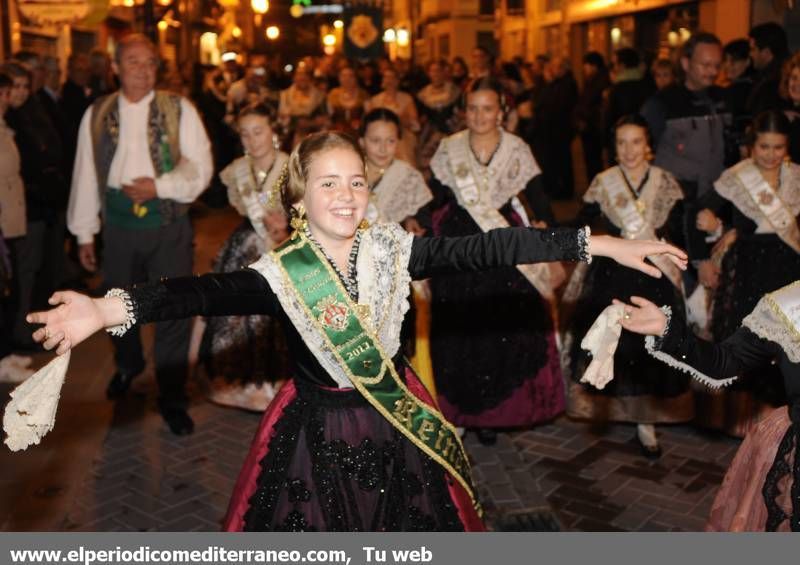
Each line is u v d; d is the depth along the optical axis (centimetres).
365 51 2558
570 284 520
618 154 492
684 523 407
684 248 512
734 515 287
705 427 509
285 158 521
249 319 528
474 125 496
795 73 534
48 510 422
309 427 266
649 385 481
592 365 249
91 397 580
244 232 530
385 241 262
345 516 261
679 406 484
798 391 262
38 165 661
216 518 414
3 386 596
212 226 1236
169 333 516
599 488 446
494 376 493
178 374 523
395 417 263
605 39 2108
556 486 449
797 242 463
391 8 3925
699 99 571
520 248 247
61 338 214
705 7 1538
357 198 253
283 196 266
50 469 468
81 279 874
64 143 799
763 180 464
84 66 916
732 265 480
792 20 1190
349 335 255
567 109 1403
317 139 254
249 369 530
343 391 267
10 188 606
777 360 266
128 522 410
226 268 529
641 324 253
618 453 491
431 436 268
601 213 503
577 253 243
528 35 2728
